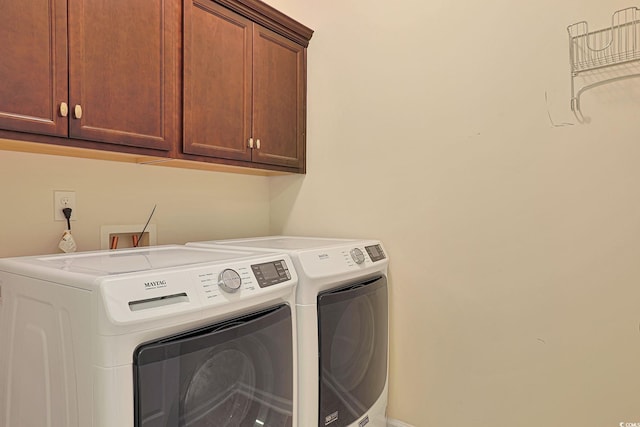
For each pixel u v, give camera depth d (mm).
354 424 1558
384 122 1996
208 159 1709
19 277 1068
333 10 2170
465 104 1753
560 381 1534
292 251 1414
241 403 1089
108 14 1341
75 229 1561
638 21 1375
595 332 1464
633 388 1395
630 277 1400
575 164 1499
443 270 1820
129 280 882
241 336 1075
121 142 1381
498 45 1669
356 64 2090
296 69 2197
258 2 1897
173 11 1558
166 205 1899
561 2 1526
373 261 1761
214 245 1669
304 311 1350
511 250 1644
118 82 1372
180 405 921
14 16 1121
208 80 1698
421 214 1884
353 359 1558
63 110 1225
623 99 1408
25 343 1032
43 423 964
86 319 850
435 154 1838
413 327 1902
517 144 1625
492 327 1691
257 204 2391
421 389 1876
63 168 1526
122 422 817
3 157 1371
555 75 1539
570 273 1513
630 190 1399
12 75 1119
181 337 938
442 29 1814
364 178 2066
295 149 2205
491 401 1690
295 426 1312
